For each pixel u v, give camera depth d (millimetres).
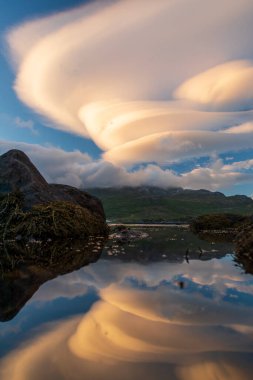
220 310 5125
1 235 18094
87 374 3139
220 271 8883
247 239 12812
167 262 10703
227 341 3895
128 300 5750
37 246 15680
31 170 24203
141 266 9805
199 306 5367
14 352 3611
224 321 4605
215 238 21188
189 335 4086
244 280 7629
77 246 15758
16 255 12539
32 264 10336
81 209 22250
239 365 3305
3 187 22438
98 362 3365
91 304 5516
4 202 19719
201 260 11156
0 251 13758
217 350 3641
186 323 4535
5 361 3406
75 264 10305
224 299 5820
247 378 3057
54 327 4387
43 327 4387
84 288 6805
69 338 3990
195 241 18844
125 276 8172
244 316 4836
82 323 4527
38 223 18766
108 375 3115
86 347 3727
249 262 10648
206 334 4117
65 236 19375
